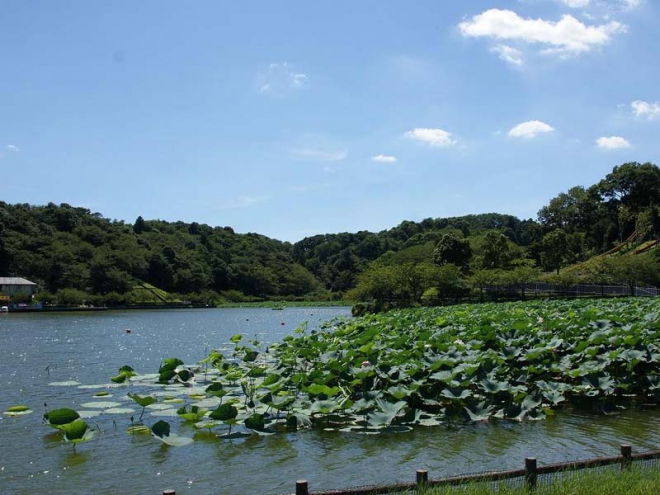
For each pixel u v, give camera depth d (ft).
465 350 50.67
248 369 63.46
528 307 108.27
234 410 38.17
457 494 20.76
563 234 257.14
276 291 447.83
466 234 471.21
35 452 35.12
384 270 229.86
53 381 62.03
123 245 369.50
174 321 203.31
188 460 33.19
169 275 378.53
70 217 367.04
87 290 314.76
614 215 314.35
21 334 136.15
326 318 225.97
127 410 45.03
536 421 40.34
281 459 33.14
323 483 29.35
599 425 39.17
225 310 327.06
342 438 36.99
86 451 35.14
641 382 45.34
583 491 20.83
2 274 302.25
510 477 22.50
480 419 39.45
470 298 223.30
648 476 22.34
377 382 45.32
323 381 44.45
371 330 64.95
